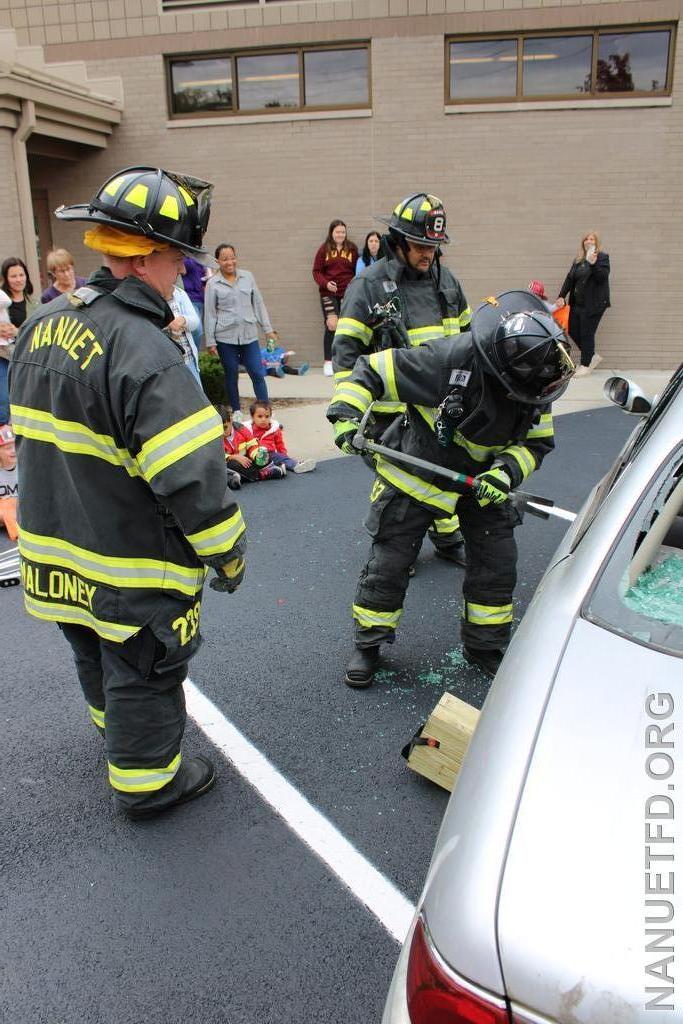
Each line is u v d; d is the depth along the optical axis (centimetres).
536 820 126
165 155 1095
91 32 1066
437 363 285
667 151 1033
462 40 1030
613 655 154
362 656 338
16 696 338
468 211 1073
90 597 232
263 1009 198
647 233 1059
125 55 1066
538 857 121
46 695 339
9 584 452
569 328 1065
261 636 387
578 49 1026
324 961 211
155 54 1062
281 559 483
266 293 1123
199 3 1043
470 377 278
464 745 265
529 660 158
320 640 382
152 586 230
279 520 552
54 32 1072
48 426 227
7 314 562
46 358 223
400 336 375
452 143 1054
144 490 225
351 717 318
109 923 224
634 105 1020
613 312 1090
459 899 120
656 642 158
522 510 310
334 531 530
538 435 308
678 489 193
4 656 372
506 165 1055
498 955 112
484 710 159
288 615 409
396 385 292
